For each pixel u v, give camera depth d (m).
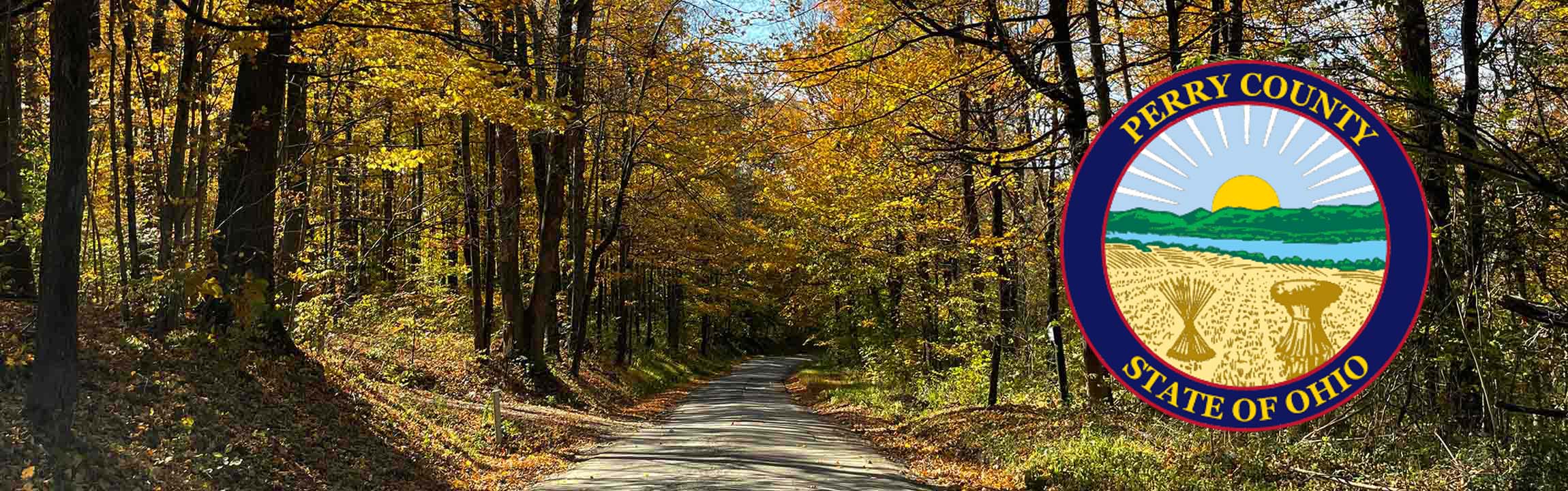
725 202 33.41
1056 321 15.91
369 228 22.86
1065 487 10.67
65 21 7.23
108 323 11.54
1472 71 8.10
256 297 8.80
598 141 26.56
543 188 24.59
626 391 30.91
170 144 12.73
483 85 12.43
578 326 27.81
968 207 18.16
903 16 11.69
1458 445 8.48
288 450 10.09
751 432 17.98
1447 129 7.73
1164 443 11.73
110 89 10.99
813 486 10.82
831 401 29.31
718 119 20.50
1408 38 8.30
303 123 15.16
